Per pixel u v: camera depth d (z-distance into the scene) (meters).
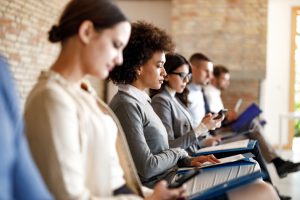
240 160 2.22
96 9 1.42
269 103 8.61
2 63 1.00
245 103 8.16
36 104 1.35
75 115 1.39
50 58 5.59
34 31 4.95
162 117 2.89
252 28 7.87
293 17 8.44
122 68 2.38
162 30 2.51
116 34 1.44
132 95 2.35
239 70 7.91
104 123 1.50
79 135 1.40
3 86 0.95
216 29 7.90
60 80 1.42
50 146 1.30
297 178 5.55
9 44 4.37
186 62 3.09
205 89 5.09
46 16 5.24
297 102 8.98
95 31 1.42
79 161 1.36
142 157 2.21
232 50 7.91
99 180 1.47
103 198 1.41
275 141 8.63
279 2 8.43
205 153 2.55
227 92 8.20
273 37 8.50
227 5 7.88
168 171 2.34
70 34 1.44
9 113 0.93
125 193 1.66
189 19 7.95
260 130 4.61
